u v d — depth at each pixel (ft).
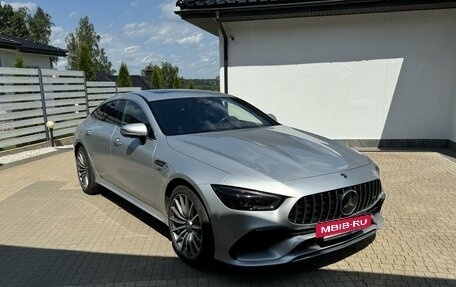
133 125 12.56
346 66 27.53
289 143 11.87
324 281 9.77
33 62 65.21
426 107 27.20
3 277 10.42
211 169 9.92
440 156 24.62
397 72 27.04
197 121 13.55
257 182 9.17
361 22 26.71
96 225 13.99
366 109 27.89
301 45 27.68
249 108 15.84
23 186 19.93
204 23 29.35
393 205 15.30
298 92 28.40
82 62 62.03
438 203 15.49
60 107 36.78
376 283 9.64
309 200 9.20
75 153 18.76
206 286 9.64
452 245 11.68
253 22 27.73
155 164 11.80
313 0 24.53
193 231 10.39
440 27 25.99
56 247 12.20
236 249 9.30
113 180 15.28
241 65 28.60
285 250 9.14
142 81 123.24
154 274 10.31
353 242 10.17
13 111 30.48
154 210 12.55
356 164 10.73
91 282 10.01
